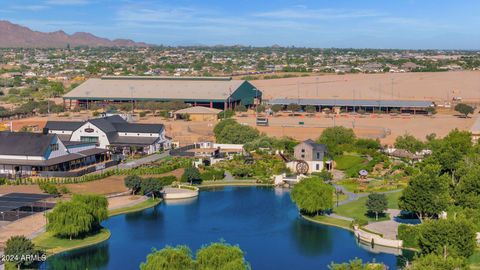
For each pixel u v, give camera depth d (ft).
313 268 294.66
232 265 242.78
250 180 492.13
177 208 408.26
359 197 426.51
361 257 307.78
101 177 461.78
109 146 570.05
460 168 408.87
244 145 575.38
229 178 497.87
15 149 476.95
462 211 328.08
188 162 518.37
